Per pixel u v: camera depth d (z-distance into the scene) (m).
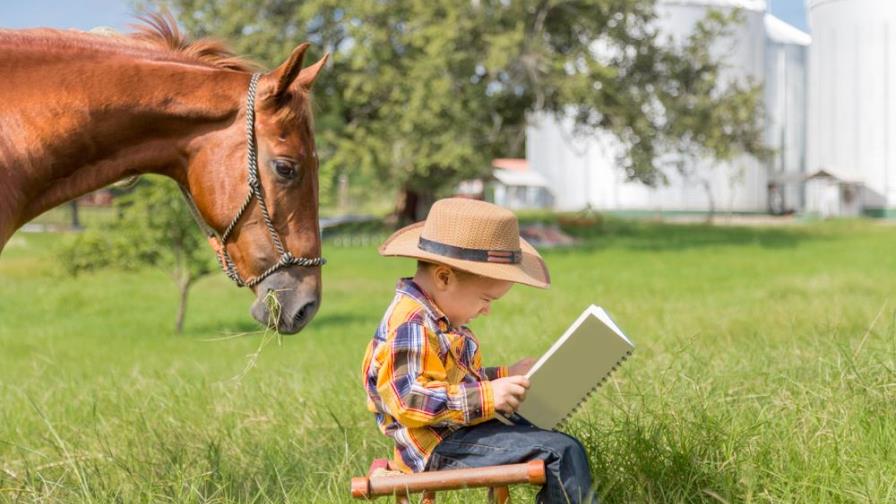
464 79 30.91
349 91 31.09
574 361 2.97
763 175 57.75
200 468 4.35
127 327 16.36
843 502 3.31
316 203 3.88
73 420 5.86
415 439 3.08
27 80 3.72
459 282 3.12
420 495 3.61
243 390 6.25
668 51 35.31
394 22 32.16
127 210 15.90
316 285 3.84
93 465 4.48
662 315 11.71
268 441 4.87
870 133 52.22
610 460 3.80
